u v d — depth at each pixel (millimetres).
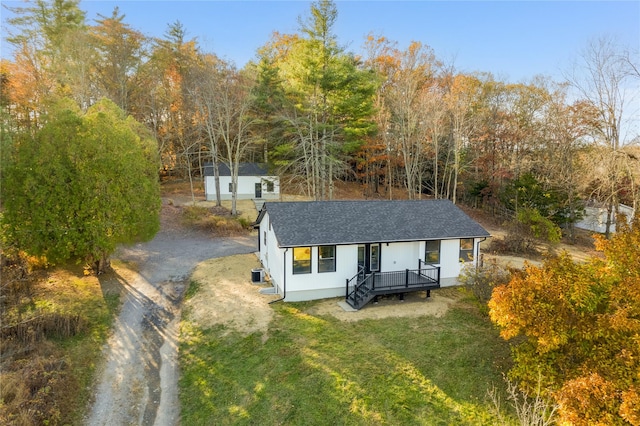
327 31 28859
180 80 40000
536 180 32031
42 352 13602
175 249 26188
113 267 22297
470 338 14070
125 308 17875
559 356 9992
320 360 12812
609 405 7750
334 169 33688
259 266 22703
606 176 23141
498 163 39375
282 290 17766
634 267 9648
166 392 12594
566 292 9812
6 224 17797
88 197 18188
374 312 16453
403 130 35219
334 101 30688
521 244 26922
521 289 10008
